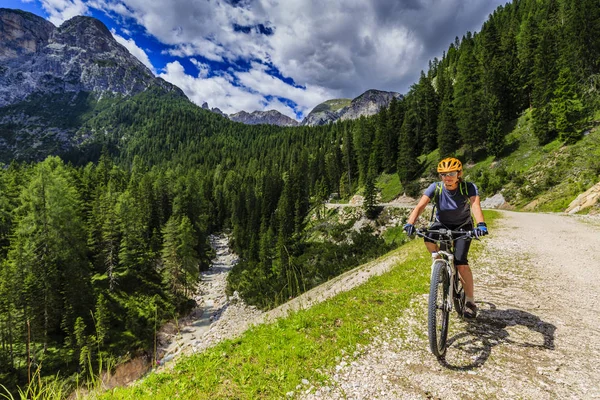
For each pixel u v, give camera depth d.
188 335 26.47
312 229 78.00
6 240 51.56
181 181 121.50
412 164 76.69
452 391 3.48
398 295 6.99
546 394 3.31
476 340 4.64
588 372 3.68
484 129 67.06
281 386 3.83
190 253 48.25
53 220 39.62
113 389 4.12
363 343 4.79
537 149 55.41
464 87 80.50
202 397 3.73
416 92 97.25
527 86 71.44
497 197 51.81
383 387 3.66
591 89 55.88
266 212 104.69
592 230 16.59
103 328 29.05
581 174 38.00
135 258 46.41
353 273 18.61
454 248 4.55
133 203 64.44
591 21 63.00
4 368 24.91
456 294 4.70
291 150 185.12
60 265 38.47
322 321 5.77
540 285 7.55
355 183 105.69
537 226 19.08
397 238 55.22
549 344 4.43
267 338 5.30
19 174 80.12
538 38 76.50
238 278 51.34
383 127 96.12
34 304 30.69
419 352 4.42
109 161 143.00
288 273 9.46
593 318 5.37
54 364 26.78
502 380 3.62
